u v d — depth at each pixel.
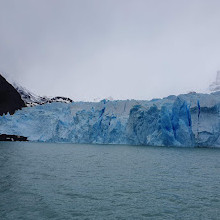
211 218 10.51
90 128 61.03
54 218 10.30
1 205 11.77
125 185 16.02
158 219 10.38
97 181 17.11
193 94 54.19
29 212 10.94
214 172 21.23
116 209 11.48
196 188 15.33
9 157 31.05
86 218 10.37
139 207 11.77
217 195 13.80
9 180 16.92
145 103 61.09
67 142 62.16
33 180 17.09
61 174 19.56
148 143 51.84
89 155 35.62
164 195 13.76
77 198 13.05
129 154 37.50
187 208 11.69
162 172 21.08
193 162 28.14
